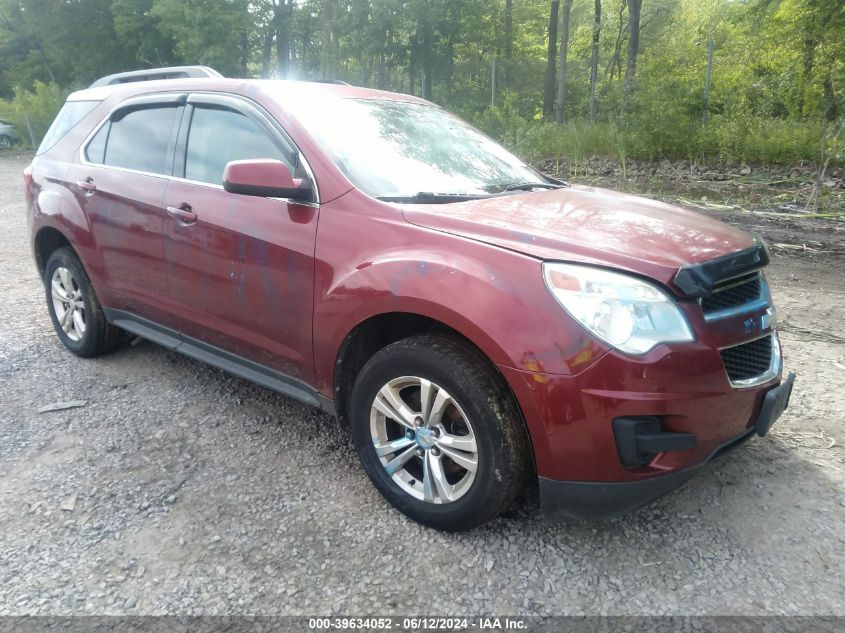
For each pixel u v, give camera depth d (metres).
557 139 15.72
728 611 2.15
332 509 2.71
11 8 35.75
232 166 2.75
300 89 3.34
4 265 7.04
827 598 2.20
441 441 2.47
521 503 2.74
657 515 2.66
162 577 2.31
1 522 2.61
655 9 30.39
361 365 2.85
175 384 3.95
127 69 33.06
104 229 3.80
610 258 2.21
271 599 2.21
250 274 3.01
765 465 3.01
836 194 10.66
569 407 2.13
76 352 4.34
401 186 2.92
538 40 36.22
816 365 4.13
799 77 14.49
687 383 2.13
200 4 26.91
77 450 3.17
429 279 2.37
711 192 11.50
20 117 26.05
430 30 25.23
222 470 3.00
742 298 2.43
